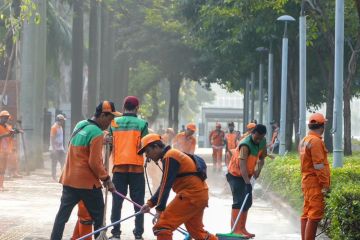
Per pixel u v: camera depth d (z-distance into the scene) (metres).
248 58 88.38
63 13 124.88
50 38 97.94
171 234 19.98
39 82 64.31
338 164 36.22
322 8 54.09
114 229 25.77
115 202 25.75
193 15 86.25
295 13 68.25
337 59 36.78
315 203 23.20
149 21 111.88
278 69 87.62
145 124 26.00
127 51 114.94
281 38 73.50
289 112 80.69
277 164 45.72
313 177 23.19
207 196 20.23
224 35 80.19
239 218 25.72
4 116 44.41
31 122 62.16
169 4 113.25
